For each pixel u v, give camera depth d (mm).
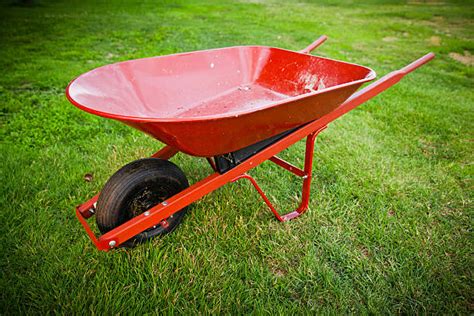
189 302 1851
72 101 1645
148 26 8773
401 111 4184
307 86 2607
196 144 1711
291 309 1821
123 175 1916
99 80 2090
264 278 2002
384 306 1869
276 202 2627
